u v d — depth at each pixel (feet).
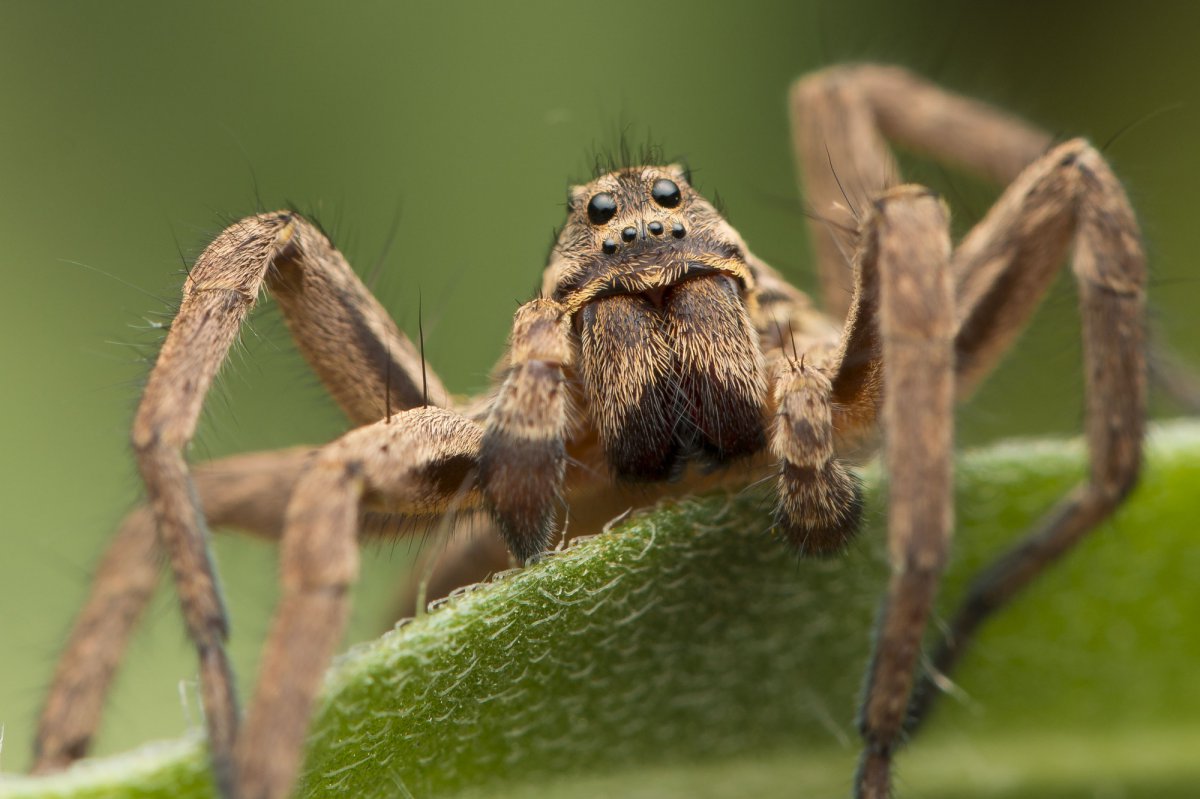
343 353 0.21
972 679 0.21
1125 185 0.21
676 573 0.20
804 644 0.20
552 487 0.20
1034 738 0.21
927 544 0.19
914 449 0.19
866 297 0.20
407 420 0.20
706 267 0.21
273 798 0.18
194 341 0.20
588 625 0.20
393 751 0.19
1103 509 0.20
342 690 0.19
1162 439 0.21
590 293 0.21
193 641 0.19
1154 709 0.21
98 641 0.22
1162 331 0.22
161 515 0.19
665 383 0.21
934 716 0.21
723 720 0.20
